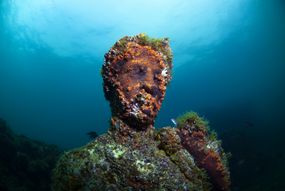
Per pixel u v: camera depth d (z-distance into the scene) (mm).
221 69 44906
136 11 35125
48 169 9898
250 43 39062
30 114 48719
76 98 52812
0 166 8836
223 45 39812
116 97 2361
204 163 2514
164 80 2434
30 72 45906
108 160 2121
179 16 35250
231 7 32938
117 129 2309
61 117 53781
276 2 27594
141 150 2234
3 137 9633
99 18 35719
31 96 49188
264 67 42188
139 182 2059
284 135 22656
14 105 46688
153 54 2451
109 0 33438
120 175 2072
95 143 2246
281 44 35906
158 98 2381
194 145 2551
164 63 2533
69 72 46344
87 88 50594
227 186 2582
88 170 2084
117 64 2404
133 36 2594
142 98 2277
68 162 2158
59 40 39188
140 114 2262
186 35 37531
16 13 32875
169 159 2285
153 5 34406
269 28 34344
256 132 24156
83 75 47250
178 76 46031
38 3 32500
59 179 2146
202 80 47531
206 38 38000
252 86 46281
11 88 45719
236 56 42188
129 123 2311
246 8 32312
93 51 41125
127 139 2273
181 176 2221
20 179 9102
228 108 30281
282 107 36344
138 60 2379
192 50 39812
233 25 36094
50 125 50844
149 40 2605
